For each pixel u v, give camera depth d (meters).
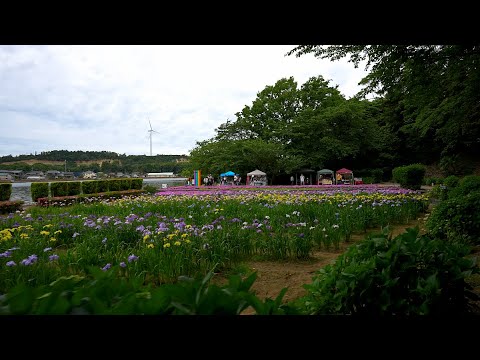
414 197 12.27
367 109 41.41
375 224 8.57
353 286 1.91
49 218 8.45
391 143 44.16
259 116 46.72
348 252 2.43
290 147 41.59
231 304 1.20
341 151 40.31
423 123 12.18
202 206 10.45
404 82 8.19
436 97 9.34
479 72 7.53
